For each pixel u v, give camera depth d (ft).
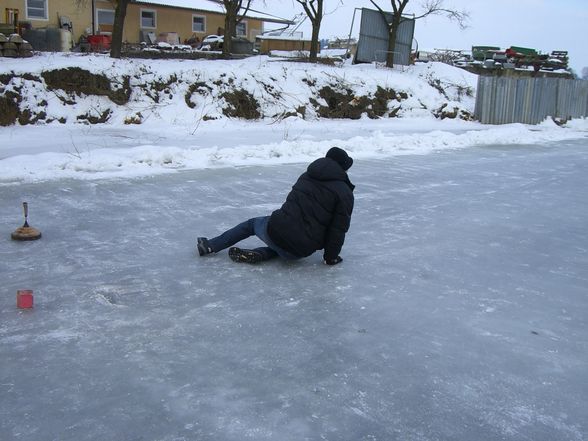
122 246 18.61
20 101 46.16
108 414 9.61
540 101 73.97
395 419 9.78
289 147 38.19
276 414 9.77
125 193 25.63
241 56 74.43
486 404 10.35
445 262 18.39
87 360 11.39
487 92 69.36
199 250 17.63
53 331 12.60
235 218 22.17
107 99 50.26
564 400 10.57
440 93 73.72
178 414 9.66
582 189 31.78
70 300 14.30
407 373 11.34
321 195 16.51
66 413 9.61
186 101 53.47
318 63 71.36
